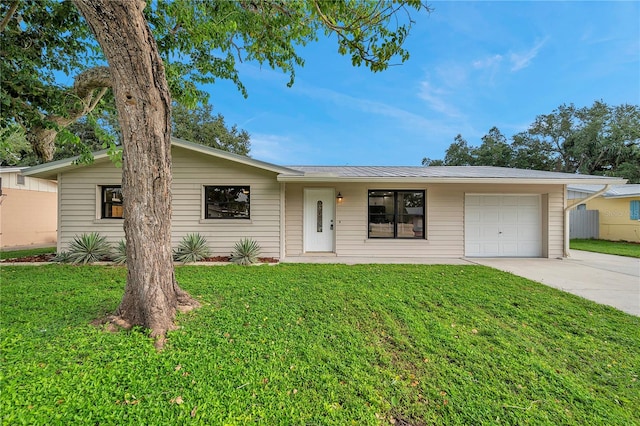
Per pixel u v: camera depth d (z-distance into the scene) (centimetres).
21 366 234
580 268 709
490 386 231
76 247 726
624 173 2158
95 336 289
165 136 339
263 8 462
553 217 876
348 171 944
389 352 283
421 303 425
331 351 280
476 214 888
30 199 1194
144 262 318
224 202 833
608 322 365
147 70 311
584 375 250
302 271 635
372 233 894
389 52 388
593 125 2384
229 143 2358
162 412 192
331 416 195
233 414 192
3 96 391
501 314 387
